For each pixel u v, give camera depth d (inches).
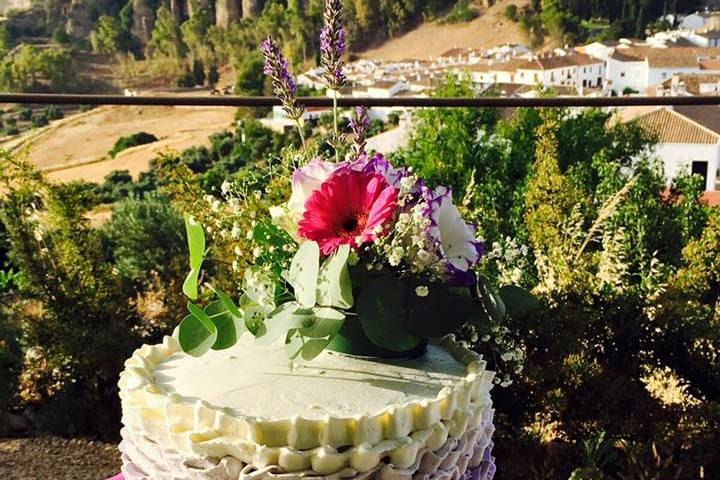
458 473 45.9
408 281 48.5
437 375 48.4
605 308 119.4
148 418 44.8
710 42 1991.9
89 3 2305.6
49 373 146.7
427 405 42.9
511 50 2086.6
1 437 137.3
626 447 107.0
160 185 128.0
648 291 130.6
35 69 1962.4
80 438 136.7
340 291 45.4
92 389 142.1
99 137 1444.4
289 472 40.9
